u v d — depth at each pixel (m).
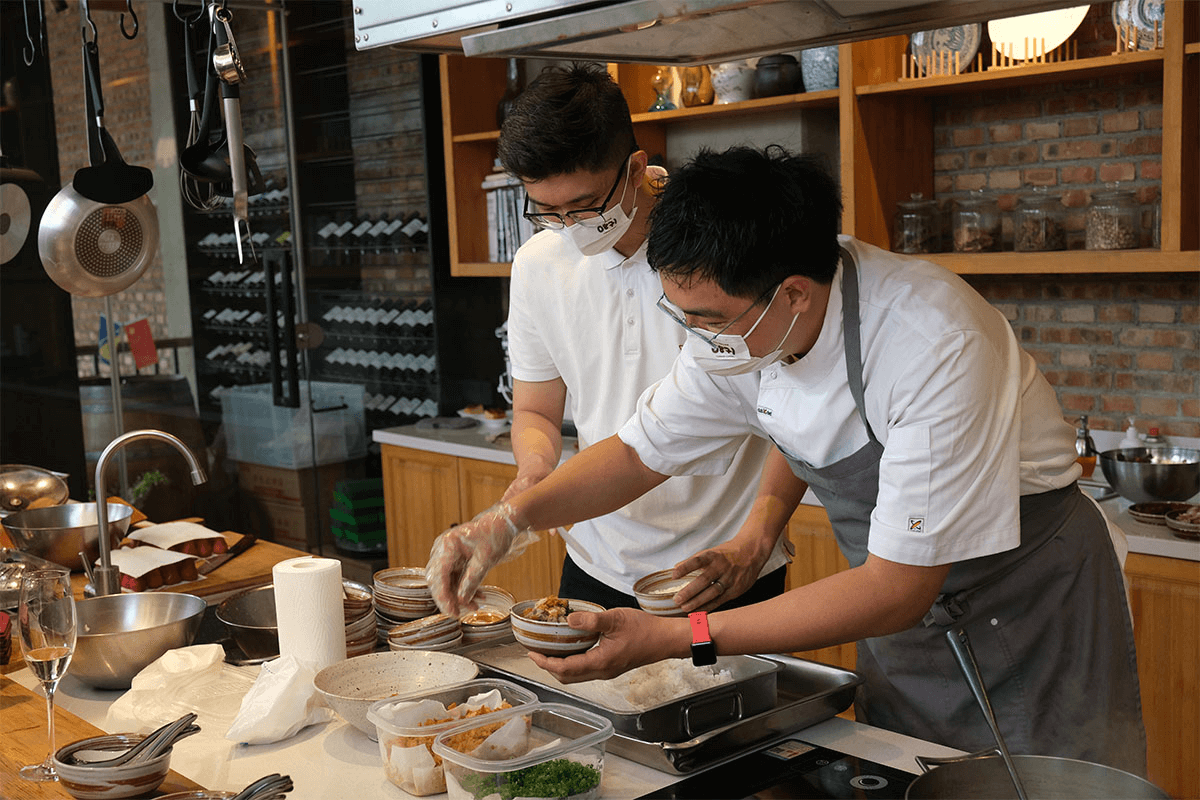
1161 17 2.97
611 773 1.44
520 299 2.24
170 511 4.71
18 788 1.43
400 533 4.65
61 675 1.51
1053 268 3.09
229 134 2.02
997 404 1.38
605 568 2.23
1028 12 1.58
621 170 1.83
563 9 1.48
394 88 4.96
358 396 5.08
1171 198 2.85
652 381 2.11
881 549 1.38
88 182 2.12
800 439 1.58
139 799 1.40
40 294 4.40
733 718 1.52
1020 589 1.59
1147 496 2.81
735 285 1.32
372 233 4.98
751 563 1.80
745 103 3.67
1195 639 2.58
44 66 4.31
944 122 3.63
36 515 2.64
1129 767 1.70
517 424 2.31
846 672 1.63
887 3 1.50
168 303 4.64
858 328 1.43
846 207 3.42
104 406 4.55
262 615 2.02
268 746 1.57
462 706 1.47
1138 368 3.32
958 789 1.19
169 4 4.48
